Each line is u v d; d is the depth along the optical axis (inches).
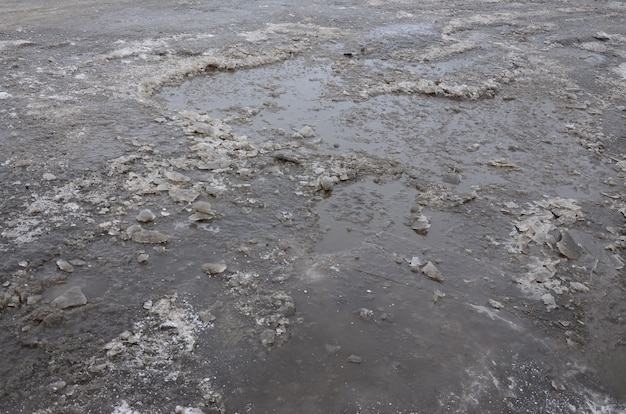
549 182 192.9
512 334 130.5
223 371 116.2
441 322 132.1
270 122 218.2
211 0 378.0
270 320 128.3
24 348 116.4
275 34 315.3
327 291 138.3
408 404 112.4
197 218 157.8
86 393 109.0
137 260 142.2
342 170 186.4
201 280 138.1
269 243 152.3
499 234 163.8
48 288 131.6
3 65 247.3
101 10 337.4
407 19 367.2
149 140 195.0
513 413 113.0
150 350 118.9
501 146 214.4
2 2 342.6
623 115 251.9
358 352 122.8
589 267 153.5
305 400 111.5
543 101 259.9
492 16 391.2
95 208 158.9
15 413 104.1
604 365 125.3
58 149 184.5
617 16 418.0
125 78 243.3
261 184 176.7
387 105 242.8
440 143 213.3
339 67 278.5
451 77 275.4
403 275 145.6
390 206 172.7
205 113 220.2
